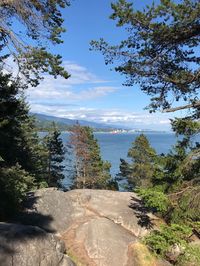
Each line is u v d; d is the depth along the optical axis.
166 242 13.16
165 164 16.72
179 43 15.16
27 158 25.45
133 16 14.22
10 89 16.08
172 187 15.85
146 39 14.73
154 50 15.22
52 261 10.27
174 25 14.34
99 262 12.98
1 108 15.85
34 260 9.69
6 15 13.52
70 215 15.69
